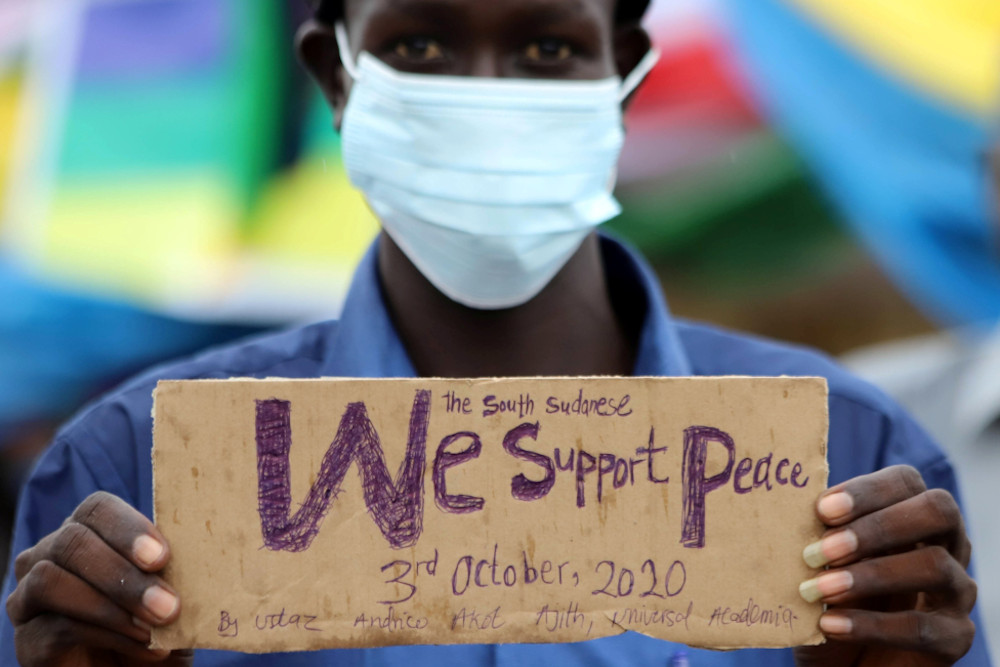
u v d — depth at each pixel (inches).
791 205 170.1
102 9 162.9
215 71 163.0
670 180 169.9
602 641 71.7
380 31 73.9
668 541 63.9
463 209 73.5
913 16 169.0
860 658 66.5
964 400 133.3
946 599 61.4
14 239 163.5
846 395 80.8
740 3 168.2
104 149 163.9
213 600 62.1
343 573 63.0
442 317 77.4
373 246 82.7
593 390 64.7
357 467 63.7
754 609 63.2
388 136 74.7
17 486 164.4
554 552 63.8
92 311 164.1
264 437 63.4
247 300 163.8
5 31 163.2
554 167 73.9
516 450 64.4
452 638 63.0
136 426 76.7
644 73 83.4
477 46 73.0
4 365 162.9
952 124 168.6
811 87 169.8
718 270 171.3
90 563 58.6
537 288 75.9
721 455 64.4
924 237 169.2
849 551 60.7
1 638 73.2
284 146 163.6
